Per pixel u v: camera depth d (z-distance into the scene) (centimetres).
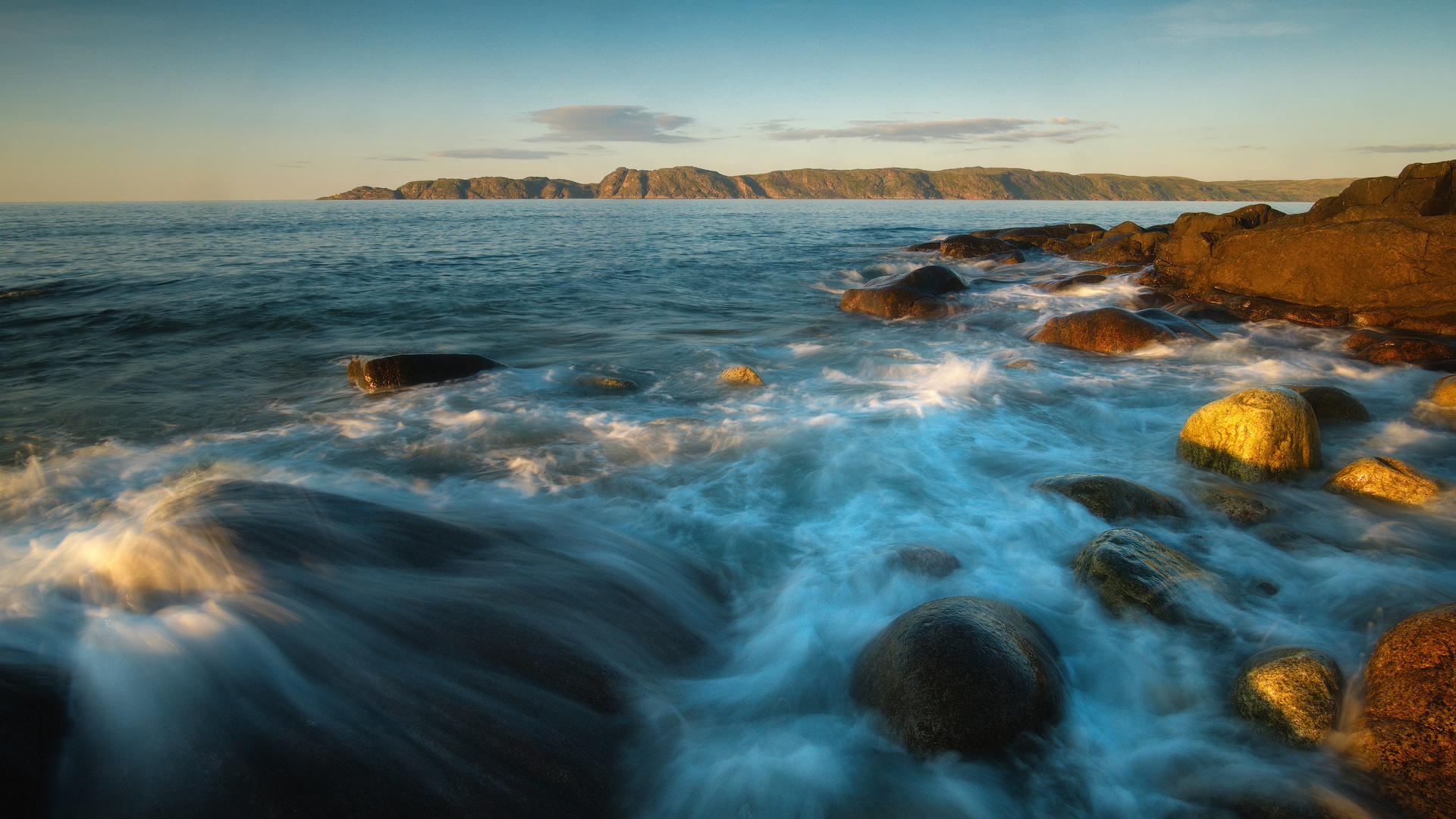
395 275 2195
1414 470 524
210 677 268
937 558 442
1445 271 1116
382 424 756
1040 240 2994
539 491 575
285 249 3272
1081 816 260
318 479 596
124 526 410
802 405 823
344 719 258
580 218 7675
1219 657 343
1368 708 276
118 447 686
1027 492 545
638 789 265
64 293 1708
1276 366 982
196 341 1204
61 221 7094
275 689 268
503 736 265
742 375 921
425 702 274
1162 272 1672
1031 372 948
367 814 219
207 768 225
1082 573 405
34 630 304
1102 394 861
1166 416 781
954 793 268
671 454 661
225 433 728
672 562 454
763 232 4772
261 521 382
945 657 292
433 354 933
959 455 654
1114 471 602
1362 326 1174
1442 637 274
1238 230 1502
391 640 307
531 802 242
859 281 2136
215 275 2153
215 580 334
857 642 371
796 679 344
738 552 482
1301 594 400
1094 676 340
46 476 607
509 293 1816
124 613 318
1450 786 239
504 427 743
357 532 396
